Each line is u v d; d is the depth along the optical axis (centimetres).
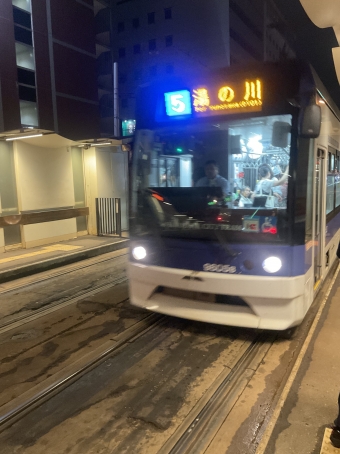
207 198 411
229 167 404
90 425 291
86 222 1190
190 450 260
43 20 1997
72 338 455
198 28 4344
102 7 3688
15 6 1847
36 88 1988
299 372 364
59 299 605
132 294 468
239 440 269
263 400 318
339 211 718
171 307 435
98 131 2423
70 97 2200
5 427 290
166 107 439
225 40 4219
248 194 393
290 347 418
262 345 425
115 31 4838
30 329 486
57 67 2103
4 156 937
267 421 290
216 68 412
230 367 376
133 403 319
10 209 952
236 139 404
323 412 300
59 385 349
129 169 462
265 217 383
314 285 472
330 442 259
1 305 585
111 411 308
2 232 909
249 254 387
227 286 394
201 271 409
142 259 450
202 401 318
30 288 673
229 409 306
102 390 339
